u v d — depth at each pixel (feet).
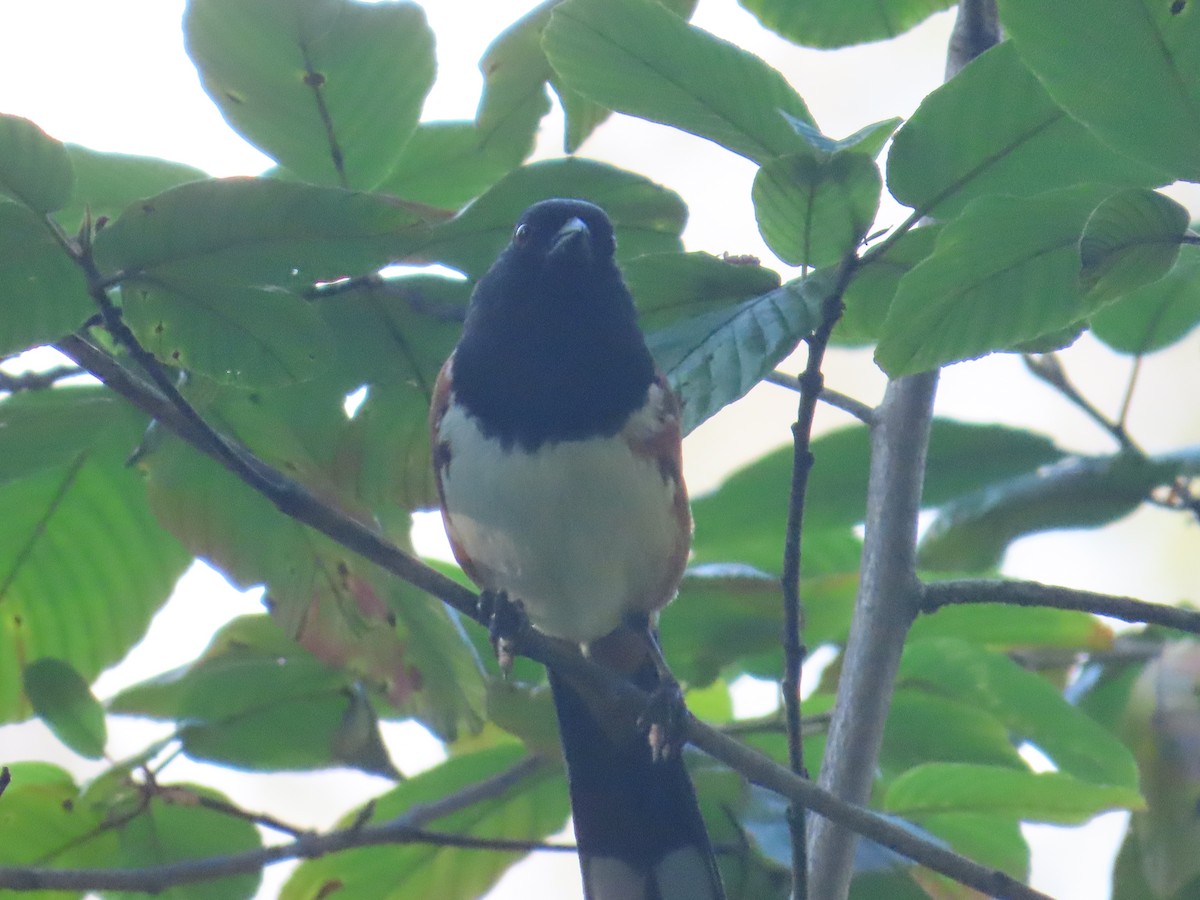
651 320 20.45
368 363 23.48
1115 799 22.71
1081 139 17.98
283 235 17.76
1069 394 26.18
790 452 27.66
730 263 19.72
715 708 28.89
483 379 23.08
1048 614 26.68
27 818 24.56
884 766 26.40
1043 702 25.26
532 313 22.74
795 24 29.50
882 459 23.17
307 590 24.48
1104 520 26.11
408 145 25.64
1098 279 16.89
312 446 24.25
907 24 29.37
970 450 27.37
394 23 21.79
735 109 19.42
